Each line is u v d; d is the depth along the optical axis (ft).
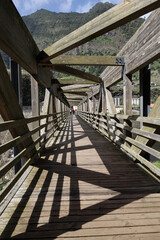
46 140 12.89
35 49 10.46
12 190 6.51
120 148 13.19
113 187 6.87
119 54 13.46
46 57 10.49
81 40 8.28
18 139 6.03
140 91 10.09
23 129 7.11
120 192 6.47
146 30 8.42
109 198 6.03
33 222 4.77
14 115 6.37
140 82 10.10
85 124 33.83
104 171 8.61
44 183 7.22
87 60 11.96
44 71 14.53
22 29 7.85
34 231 4.43
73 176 7.98
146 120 7.41
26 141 7.58
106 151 12.60
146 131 7.59
